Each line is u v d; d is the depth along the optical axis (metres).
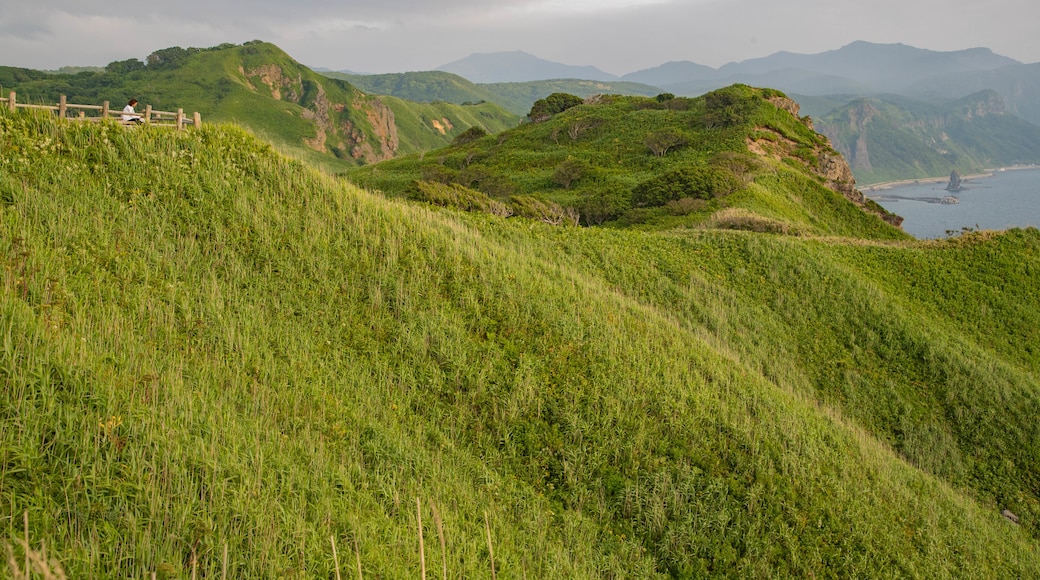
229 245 13.73
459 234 18.95
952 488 17.67
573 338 14.64
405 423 10.92
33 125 14.40
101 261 11.16
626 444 11.91
